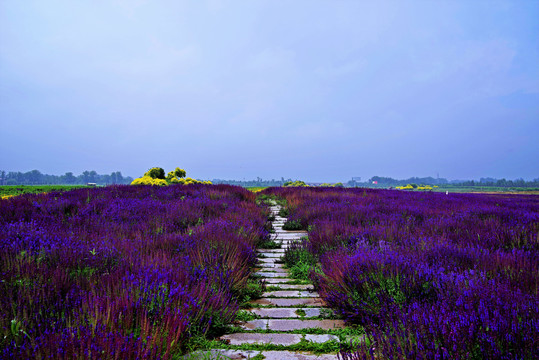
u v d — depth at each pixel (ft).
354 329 9.51
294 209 35.88
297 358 7.90
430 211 29.19
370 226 21.17
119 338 6.55
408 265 11.18
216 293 10.73
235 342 8.84
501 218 24.77
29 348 6.08
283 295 13.05
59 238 14.11
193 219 23.90
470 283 9.12
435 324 6.83
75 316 7.61
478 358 5.95
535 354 5.68
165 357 6.63
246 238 19.36
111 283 9.72
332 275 12.18
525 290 8.81
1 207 22.65
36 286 8.86
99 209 25.59
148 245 15.11
